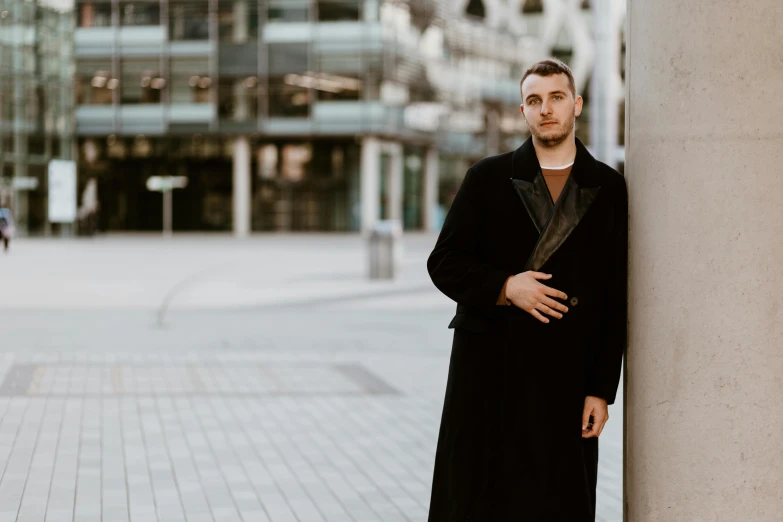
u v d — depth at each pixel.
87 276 22.91
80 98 53.81
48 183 48.91
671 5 3.22
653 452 3.32
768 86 3.12
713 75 3.15
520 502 3.49
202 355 11.21
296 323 14.52
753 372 3.14
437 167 60.81
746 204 3.13
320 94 53.16
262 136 54.88
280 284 21.33
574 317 3.49
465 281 3.50
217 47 53.09
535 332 3.50
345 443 7.02
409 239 49.16
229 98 53.50
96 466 6.24
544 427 3.48
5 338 12.36
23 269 25.06
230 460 6.47
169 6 53.16
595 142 14.95
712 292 3.17
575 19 59.09
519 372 3.51
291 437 7.18
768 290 3.13
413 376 9.99
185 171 55.38
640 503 3.39
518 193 3.54
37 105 48.22
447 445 3.59
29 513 5.21
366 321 14.90
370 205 54.69
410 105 55.31
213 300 17.72
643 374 3.36
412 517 5.30
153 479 5.96
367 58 52.19
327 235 54.59
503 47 60.09
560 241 3.48
